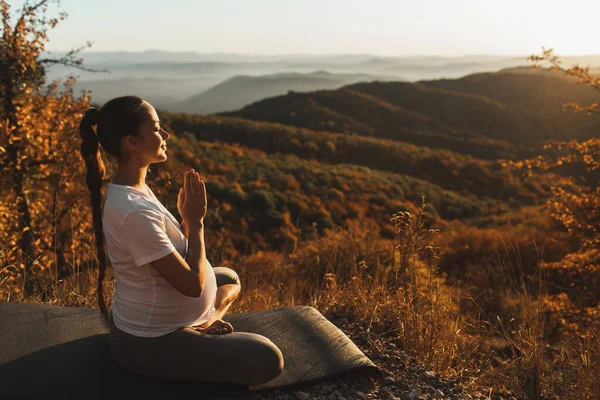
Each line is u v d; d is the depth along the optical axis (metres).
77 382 2.17
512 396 2.71
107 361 2.35
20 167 8.69
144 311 2.07
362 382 2.54
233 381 2.18
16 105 8.97
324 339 2.73
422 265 4.69
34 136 8.87
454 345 3.14
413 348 3.03
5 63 8.66
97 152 2.02
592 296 8.03
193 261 2.03
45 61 9.92
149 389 2.18
